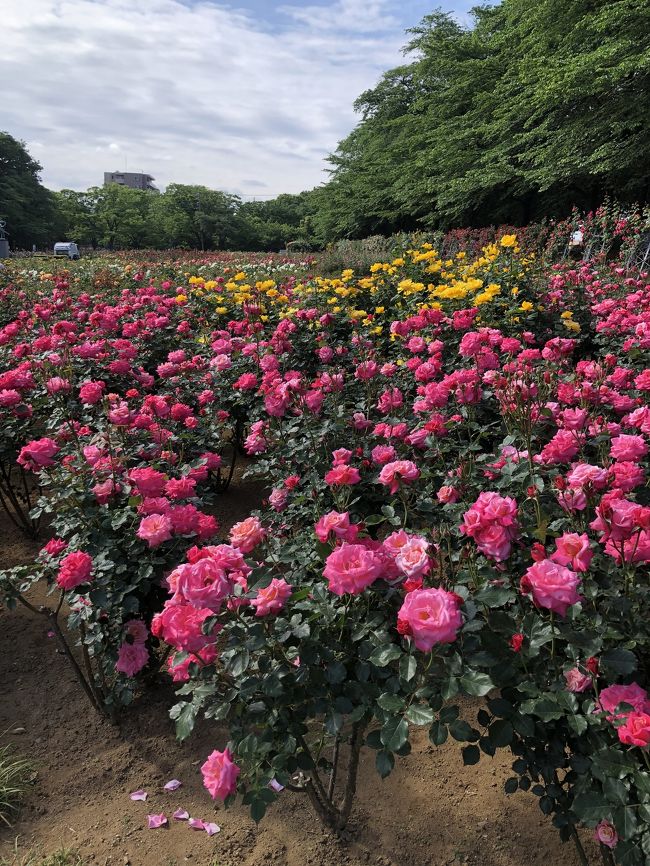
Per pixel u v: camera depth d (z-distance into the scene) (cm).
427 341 407
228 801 143
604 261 879
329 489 250
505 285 512
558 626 149
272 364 340
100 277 926
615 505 151
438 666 138
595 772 126
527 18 1798
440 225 2656
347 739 169
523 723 136
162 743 226
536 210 2392
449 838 187
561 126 1703
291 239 7525
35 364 380
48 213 6088
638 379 273
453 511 208
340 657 147
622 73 1366
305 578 184
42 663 269
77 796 205
